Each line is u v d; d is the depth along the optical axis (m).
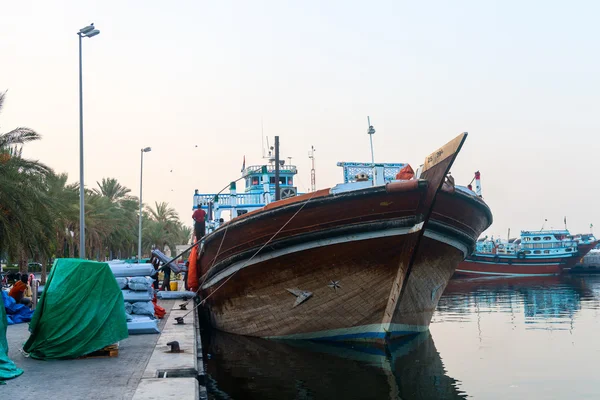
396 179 12.65
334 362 11.68
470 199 13.23
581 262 72.12
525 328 17.42
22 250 24.78
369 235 12.38
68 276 8.68
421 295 14.10
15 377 7.07
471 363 11.45
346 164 16.53
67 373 7.39
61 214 31.08
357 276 12.95
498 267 58.94
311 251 12.98
